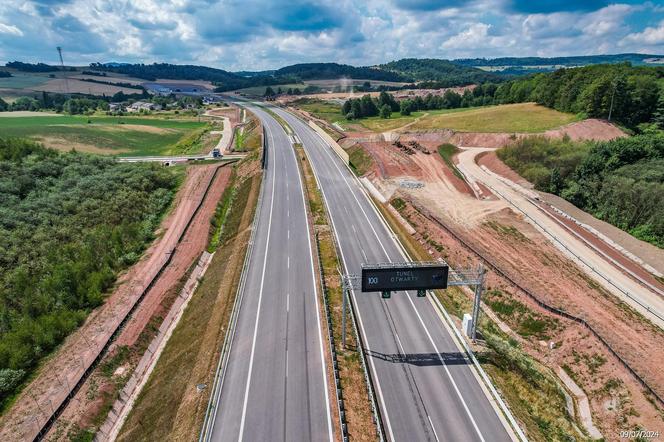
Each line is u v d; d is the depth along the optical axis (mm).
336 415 28391
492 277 46438
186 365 35250
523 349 38500
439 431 27250
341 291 44094
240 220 65250
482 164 86562
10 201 61938
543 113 119688
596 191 64250
